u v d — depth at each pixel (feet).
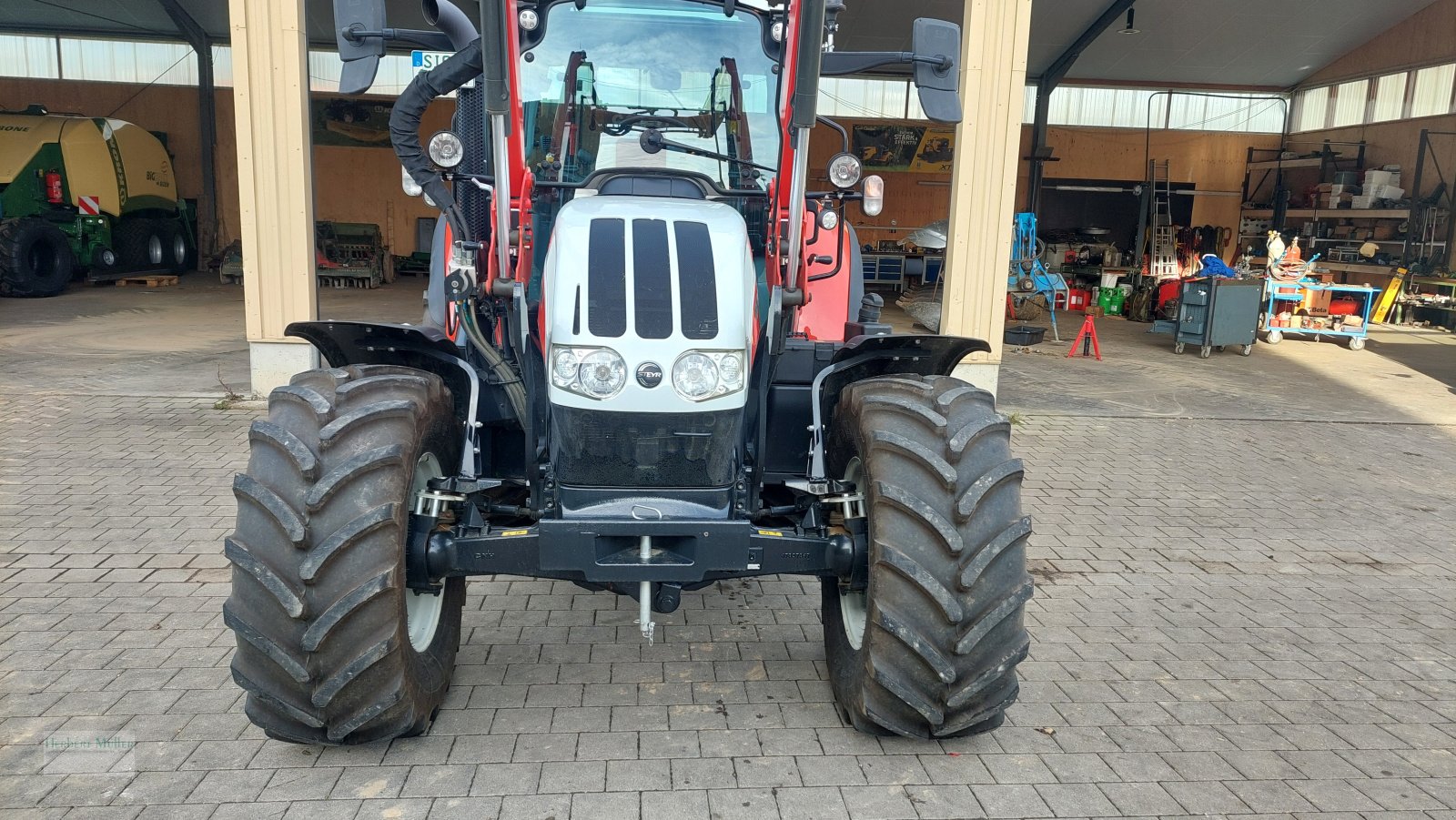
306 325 10.30
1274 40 61.62
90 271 54.75
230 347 35.32
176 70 68.59
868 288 70.08
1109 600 15.69
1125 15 57.67
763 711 11.53
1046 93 66.69
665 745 10.66
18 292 48.26
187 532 16.81
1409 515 20.84
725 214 10.38
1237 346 45.80
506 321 11.37
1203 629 14.62
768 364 10.33
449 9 10.64
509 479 11.89
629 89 11.76
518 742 10.65
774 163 11.96
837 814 9.53
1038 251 56.03
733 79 11.84
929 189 72.49
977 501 9.48
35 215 50.39
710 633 13.79
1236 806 9.95
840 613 11.56
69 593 14.24
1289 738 11.40
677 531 9.54
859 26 54.65
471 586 15.28
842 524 11.32
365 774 9.93
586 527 9.44
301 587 8.93
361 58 10.29
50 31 67.05
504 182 9.77
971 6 24.80
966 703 9.84
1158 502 21.24
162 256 60.80
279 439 9.16
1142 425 28.58
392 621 9.21
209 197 69.21
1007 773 10.40
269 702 9.28
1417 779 10.59
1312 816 9.83
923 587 9.41
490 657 12.81
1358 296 58.03
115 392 27.02
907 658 9.71
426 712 10.49
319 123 70.13
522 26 11.27
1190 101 71.82
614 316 9.40
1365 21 58.90
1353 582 16.88
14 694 11.34
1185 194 72.95
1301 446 26.71
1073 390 33.55
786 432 12.11
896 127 71.31
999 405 30.60
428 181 11.77
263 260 25.13
